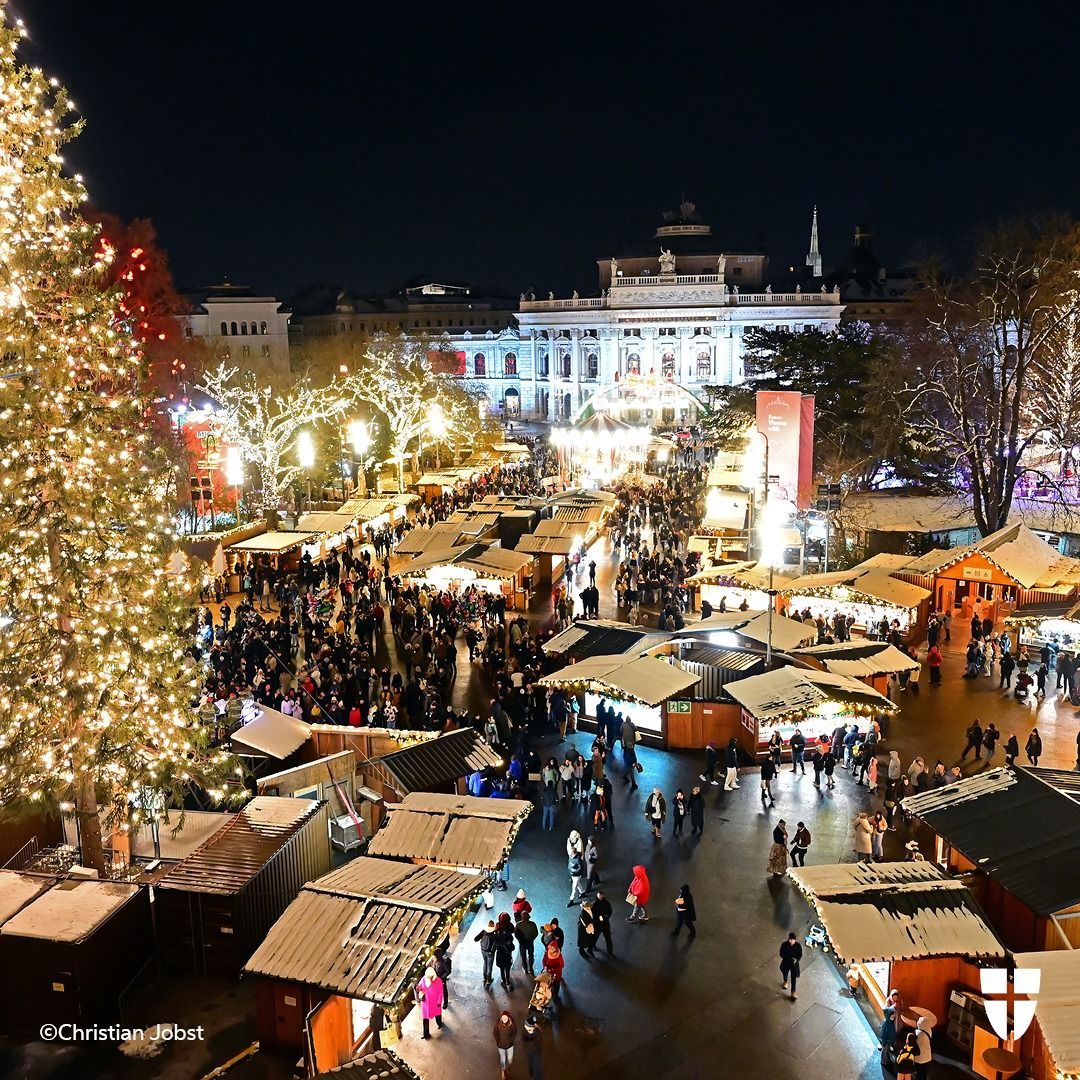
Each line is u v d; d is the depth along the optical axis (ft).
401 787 78.13
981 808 69.26
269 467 216.54
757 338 230.27
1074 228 157.99
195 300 443.32
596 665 102.78
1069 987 51.39
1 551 59.47
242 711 90.07
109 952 58.29
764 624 113.39
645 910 70.54
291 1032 54.54
